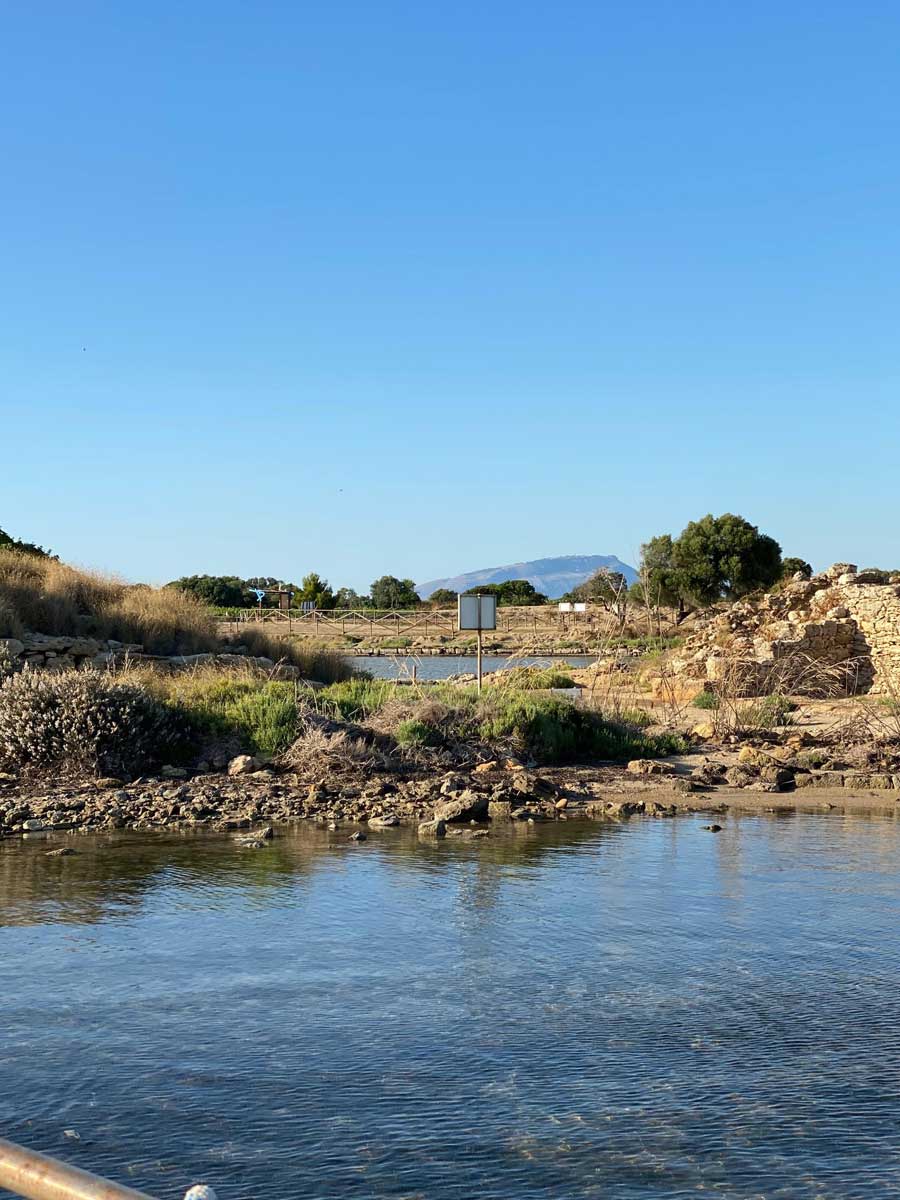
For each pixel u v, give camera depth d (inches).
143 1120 196.4
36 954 291.0
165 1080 213.3
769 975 278.2
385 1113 200.1
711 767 647.1
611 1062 223.1
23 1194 104.8
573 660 1722.4
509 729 681.0
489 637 2305.6
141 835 456.1
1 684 673.6
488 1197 171.2
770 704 882.8
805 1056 227.1
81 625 960.9
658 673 1176.8
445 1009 252.8
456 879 377.4
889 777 608.4
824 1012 252.1
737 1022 245.9
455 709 690.8
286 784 569.3
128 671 770.2
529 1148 187.2
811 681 1096.2
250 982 270.2
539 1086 211.8
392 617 2657.5
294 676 942.4
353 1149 186.5
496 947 299.9
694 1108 203.0
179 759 621.6
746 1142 189.8
